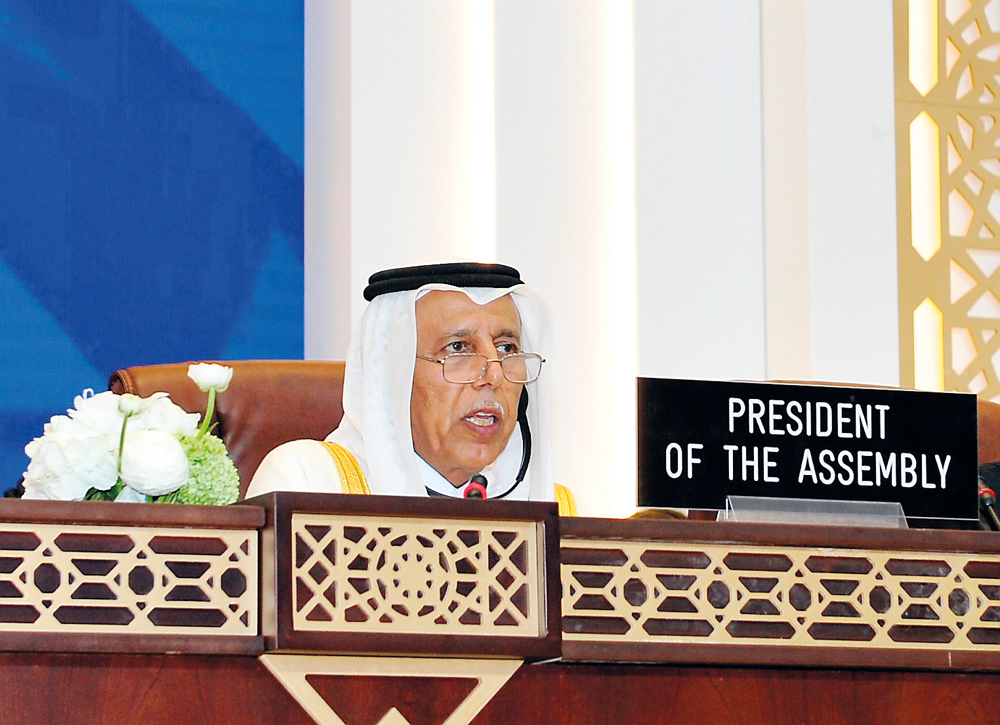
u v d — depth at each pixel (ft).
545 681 9.68
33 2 28.53
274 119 30.37
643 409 11.26
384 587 8.95
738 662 9.73
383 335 18.78
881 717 10.46
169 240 29.25
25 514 8.38
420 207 29.22
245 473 19.67
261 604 8.79
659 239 30.76
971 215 32.86
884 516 11.87
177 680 8.75
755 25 32.24
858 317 30.86
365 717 9.08
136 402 11.87
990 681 10.84
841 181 31.09
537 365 18.58
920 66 32.91
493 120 29.89
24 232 28.04
